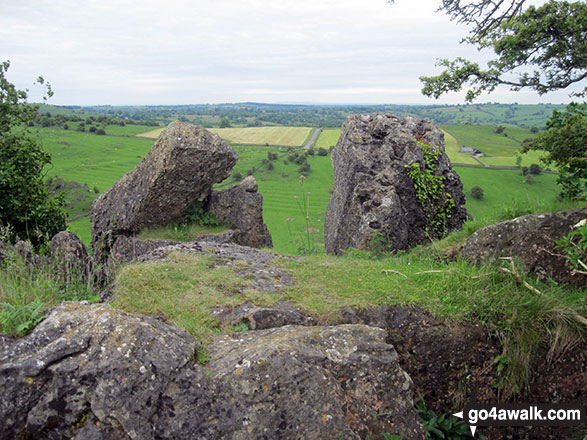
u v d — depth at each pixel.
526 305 5.30
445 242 8.52
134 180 13.52
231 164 13.49
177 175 12.75
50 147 116.62
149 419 3.55
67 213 19.02
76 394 3.47
